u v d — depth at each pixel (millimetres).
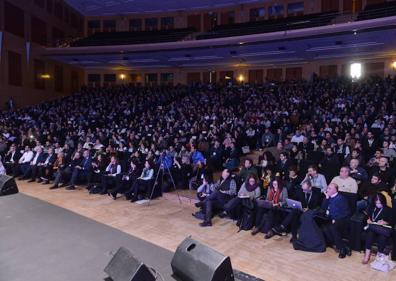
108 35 27844
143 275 3928
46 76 24812
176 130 14297
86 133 15492
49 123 17891
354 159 7828
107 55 24109
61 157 10703
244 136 12719
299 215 6148
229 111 16203
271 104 16578
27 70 22859
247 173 7992
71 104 22078
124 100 22172
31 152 11734
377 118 12453
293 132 13125
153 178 9117
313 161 8500
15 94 21750
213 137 12281
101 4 27047
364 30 16516
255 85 21234
